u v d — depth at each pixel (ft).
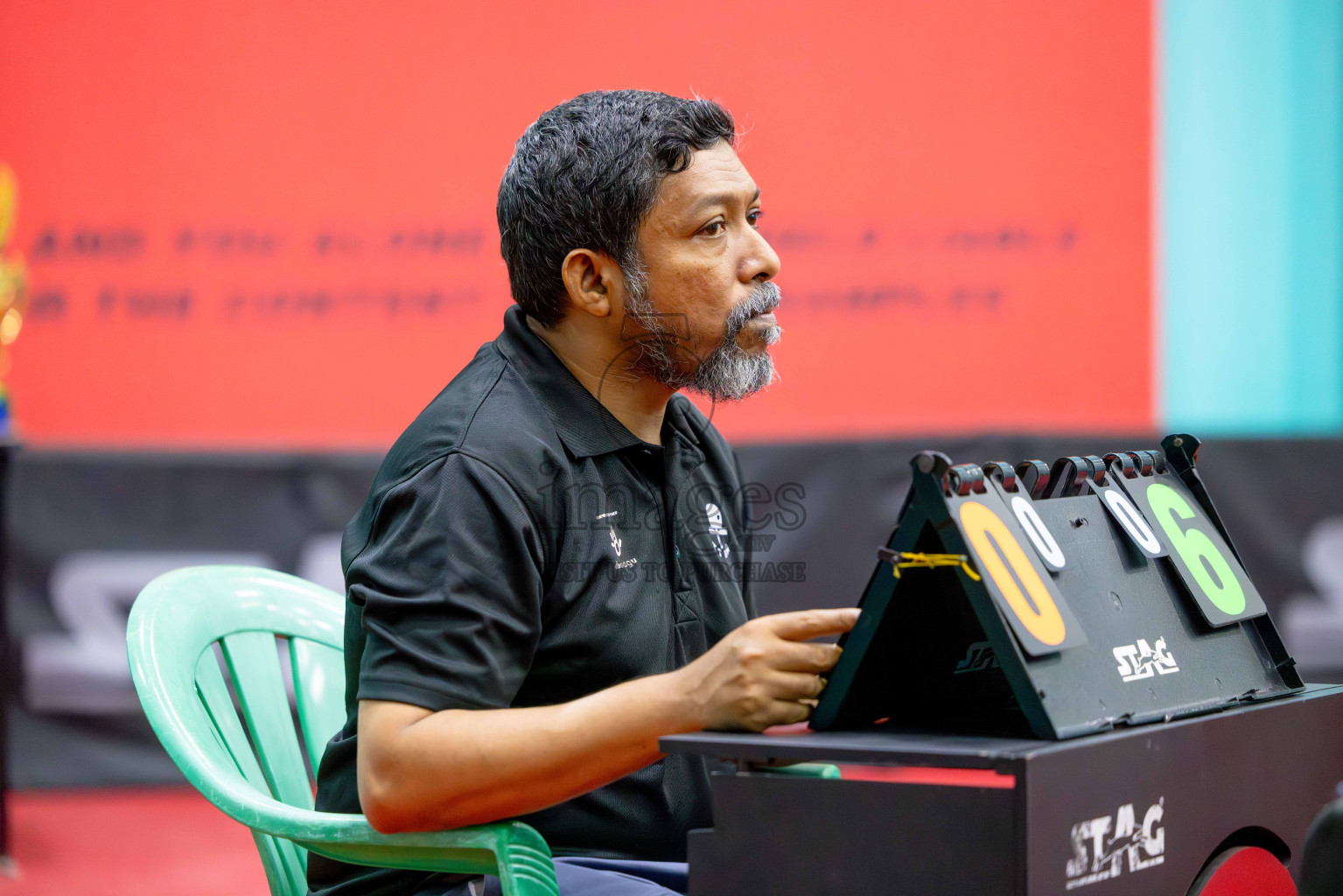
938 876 4.30
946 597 4.90
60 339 21.76
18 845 16.15
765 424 22.76
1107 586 5.11
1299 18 22.56
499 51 22.39
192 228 21.94
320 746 7.59
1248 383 23.00
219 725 6.95
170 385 21.99
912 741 4.51
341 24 22.11
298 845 6.53
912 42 22.72
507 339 6.55
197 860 15.55
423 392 22.47
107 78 21.70
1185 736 4.83
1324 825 4.46
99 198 21.77
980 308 22.88
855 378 22.86
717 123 6.30
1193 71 22.79
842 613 4.87
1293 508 19.71
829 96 22.75
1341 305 22.82
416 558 5.57
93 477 18.79
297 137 22.11
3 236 20.84
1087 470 5.49
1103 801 4.43
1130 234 22.91
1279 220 22.85
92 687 18.75
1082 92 22.85
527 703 6.01
